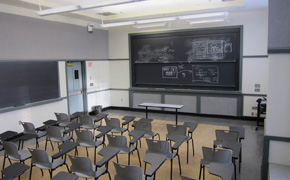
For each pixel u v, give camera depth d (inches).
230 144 148.8
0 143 176.7
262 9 265.0
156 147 152.6
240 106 297.9
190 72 323.3
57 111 284.4
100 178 155.6
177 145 154.4
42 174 161.2
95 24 343.9
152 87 351.9
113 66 375.2
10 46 227.0
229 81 303.0
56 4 242.8
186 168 169.5
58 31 282.7
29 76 246.8
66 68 295.4
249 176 158.7
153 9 277.6
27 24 243.3
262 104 251.1
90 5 180.4
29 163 182.1
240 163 177.9
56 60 279.7
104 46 366.0
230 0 243.4
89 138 174.4
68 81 312.3
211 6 255.4
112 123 208.2
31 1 217.9
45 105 267.4
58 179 111.5
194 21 275.0
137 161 182.1
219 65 305.3
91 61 341.1
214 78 310.7
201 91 315.6
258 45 279.6
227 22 291.0
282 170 120.3
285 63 118.6
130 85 365.1
